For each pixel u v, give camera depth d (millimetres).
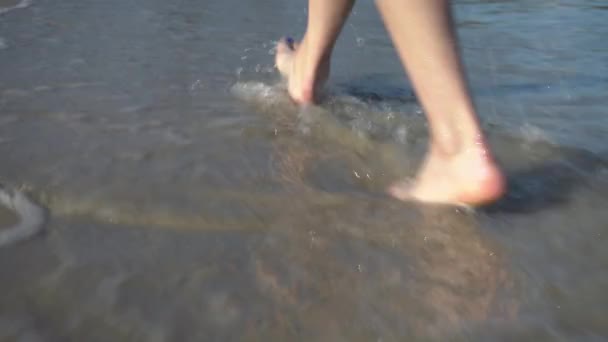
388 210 1012
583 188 1098
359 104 1535
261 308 755
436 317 753
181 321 725
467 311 767
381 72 1856
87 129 1278
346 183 1107
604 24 2461
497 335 725
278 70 1784
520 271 854
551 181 1121
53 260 829
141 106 1442
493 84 1715
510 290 811
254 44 2107
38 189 1009
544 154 1232
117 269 816
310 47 1422
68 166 1098
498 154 1229
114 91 1544
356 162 1197
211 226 936
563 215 1007
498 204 1040
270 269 837
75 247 861
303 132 1334
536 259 885
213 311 746
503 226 974
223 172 1115
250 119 1396
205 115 1404
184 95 1543
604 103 1545
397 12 989
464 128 1009
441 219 988
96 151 1169
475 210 1019
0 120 1304
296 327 726
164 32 2215
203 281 802
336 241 915
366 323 738
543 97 1596
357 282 818
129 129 1293
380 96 1613
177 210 972
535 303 785
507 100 1570
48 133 1246
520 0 3021
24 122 1300
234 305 758
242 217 965
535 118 1437
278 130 1338
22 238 875
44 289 769
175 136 1267
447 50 991
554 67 1875
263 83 1669
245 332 712
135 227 921
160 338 696
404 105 1540
